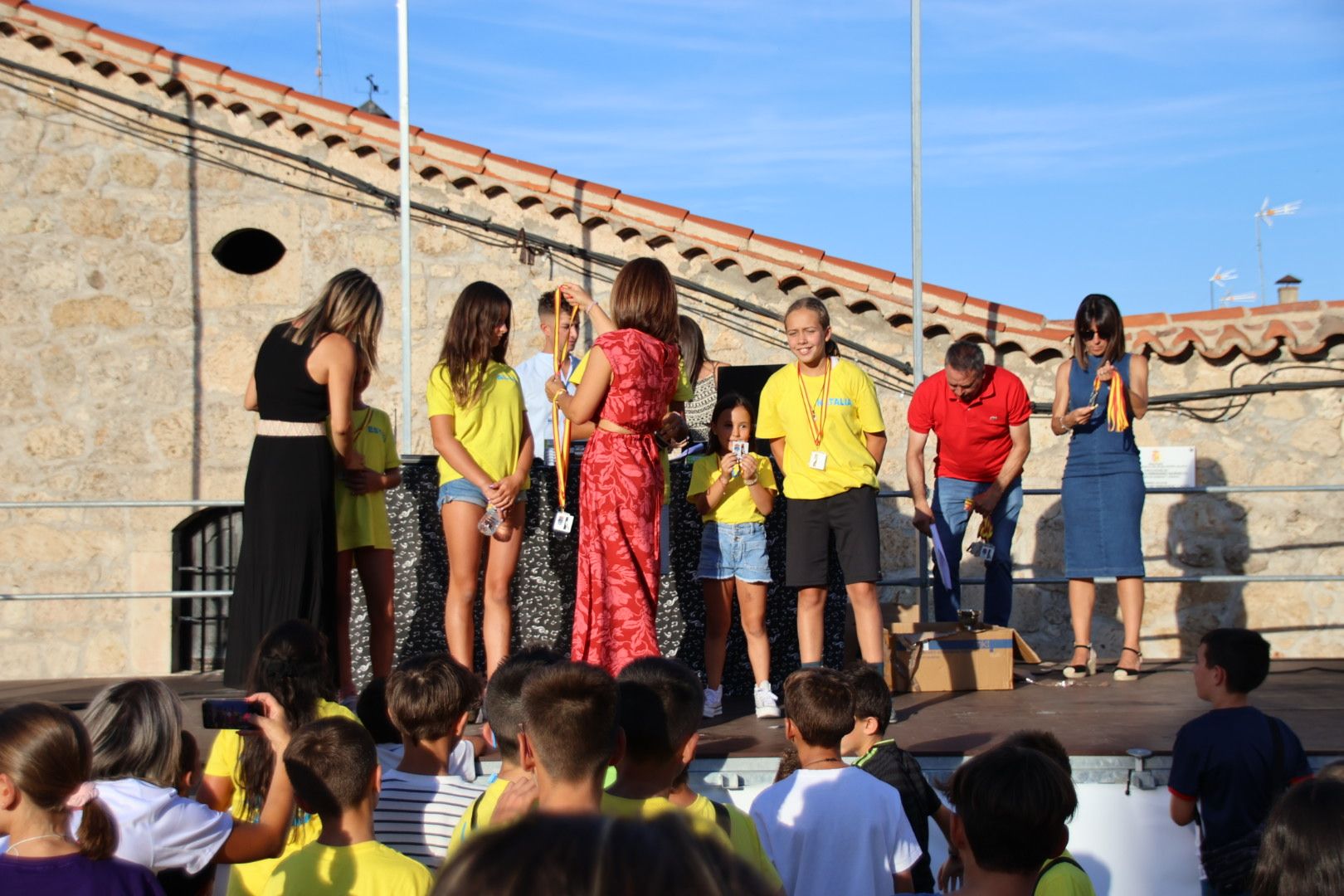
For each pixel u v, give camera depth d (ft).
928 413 21.30
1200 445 26.27
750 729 17.39
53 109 29.81
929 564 27.17
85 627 29.19
